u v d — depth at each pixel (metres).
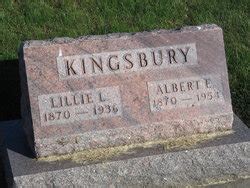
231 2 2.60
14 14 2.48
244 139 1.93
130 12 2.53
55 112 1.87
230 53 2.42
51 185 1.81
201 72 1.95
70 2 2.54
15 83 2.31
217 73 1.96
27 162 1.86
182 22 2.52
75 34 2.43
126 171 1.85
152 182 1.88
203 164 1.90
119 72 1.90
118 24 2.48
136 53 1.91
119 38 1.90
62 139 1.87
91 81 1.88
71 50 1.87
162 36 1.93
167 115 1.93
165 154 1.87
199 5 2.59
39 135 1.86
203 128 1.96
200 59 1.95
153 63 1.92
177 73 1.93
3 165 2.02
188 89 1.94
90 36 1.91
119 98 1.90
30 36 2.41
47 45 1.86
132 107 1.91
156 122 1.92
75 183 1.82
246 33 2.50
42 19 2.47
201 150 1.89
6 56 2.35
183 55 1.94
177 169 1.88
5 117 2.24
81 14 2.50
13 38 2.40
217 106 1.96
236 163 1.92
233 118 2.05
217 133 1.98
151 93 1.92
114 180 1.85
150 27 2.48
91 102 1.88
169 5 2.56
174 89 1.93
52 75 1.86
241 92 2.32
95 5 2.54
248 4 2.59
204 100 1.95
